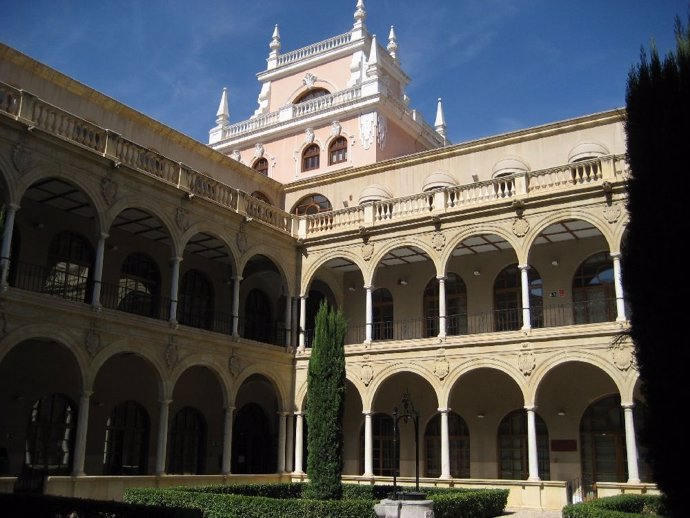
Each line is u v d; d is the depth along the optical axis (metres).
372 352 30.05
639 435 12.25
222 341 28.61
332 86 42.06
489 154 32.19
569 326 26.02
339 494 21.70
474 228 28.95
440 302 29.16
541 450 29.28
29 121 22.03
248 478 28.69
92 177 24.17
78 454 22.73
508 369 26.94
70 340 22.91
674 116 12.58
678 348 11.70
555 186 27.70
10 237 21.28
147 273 30.55
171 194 27.11
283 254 32.59
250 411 35.22
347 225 32.38
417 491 19.59
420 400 32.53
